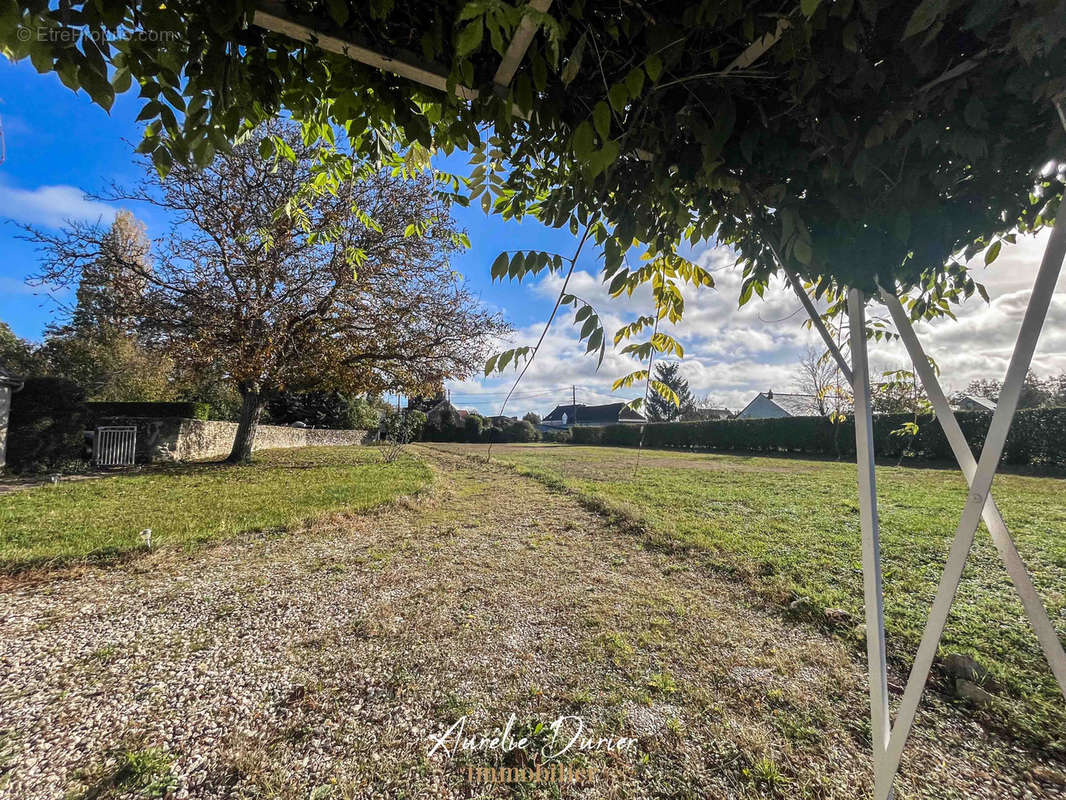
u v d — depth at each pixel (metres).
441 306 11.52
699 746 1.68
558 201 1.44
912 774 1.54
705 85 0.89
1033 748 1.64
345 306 10.84
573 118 1.05
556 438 29.34
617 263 1.27
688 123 0.94
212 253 9.50
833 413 2.47
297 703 1.92
